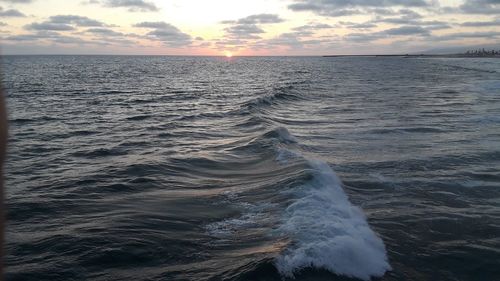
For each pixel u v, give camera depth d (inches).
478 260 229.9
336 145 547.2
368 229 261.7
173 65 5812.0
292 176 361.1
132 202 327.9
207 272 211.3
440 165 436.8
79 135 678.5
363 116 837.8
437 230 271.9
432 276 211.8
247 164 447.2
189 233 263.7
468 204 324.5
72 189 365.7
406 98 1200.2
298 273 201.9
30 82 2084.2
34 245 244.2
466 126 692.1
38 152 539.8
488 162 450.6
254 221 280.2
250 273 202.1
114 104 1196.5
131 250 237.1
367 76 2591.0
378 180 383.6
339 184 354.0
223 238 256.1
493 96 1211.9
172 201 328.2
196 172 423.8
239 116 882.1
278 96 1257.4
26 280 205.9
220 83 2293.3
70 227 273.3
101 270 217.5
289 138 579.5
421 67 3909.9
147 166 445.7
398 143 556.1
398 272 213.0
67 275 212.1
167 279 206.2
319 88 1646.2
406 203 324.2
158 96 1480.1
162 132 700.0
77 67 4362.7
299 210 284.5
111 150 548.7
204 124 789.2
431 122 737.6
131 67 4714.6
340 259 214.7
